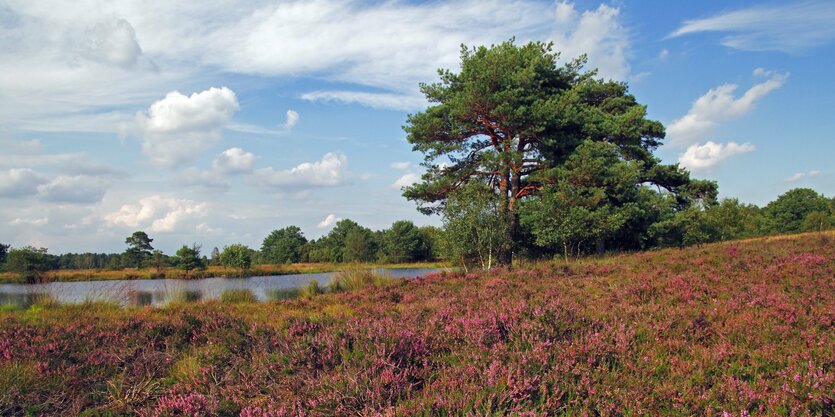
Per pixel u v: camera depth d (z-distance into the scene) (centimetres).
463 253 2103
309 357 505
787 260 1238
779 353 514
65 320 1016
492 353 489
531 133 2312
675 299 827
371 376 439
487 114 2319
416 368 479
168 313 1155
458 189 2291
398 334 539
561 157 2425
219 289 1798
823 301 773
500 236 2075
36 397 504
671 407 392
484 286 1234
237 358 584
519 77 2230
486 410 361
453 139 2494
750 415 375
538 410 377
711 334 588
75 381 550
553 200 2273
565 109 2355
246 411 395
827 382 404
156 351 674
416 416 365
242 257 5262
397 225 8281
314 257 9875
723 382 439
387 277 1862
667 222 2722
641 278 1095
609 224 2236
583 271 1417
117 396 508
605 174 2369
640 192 2784
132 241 6881
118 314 1166
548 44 2614
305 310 1155
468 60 2430
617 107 3114
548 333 541
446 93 2561
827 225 5288
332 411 387
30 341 743
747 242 2045
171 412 425
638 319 646
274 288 2247
